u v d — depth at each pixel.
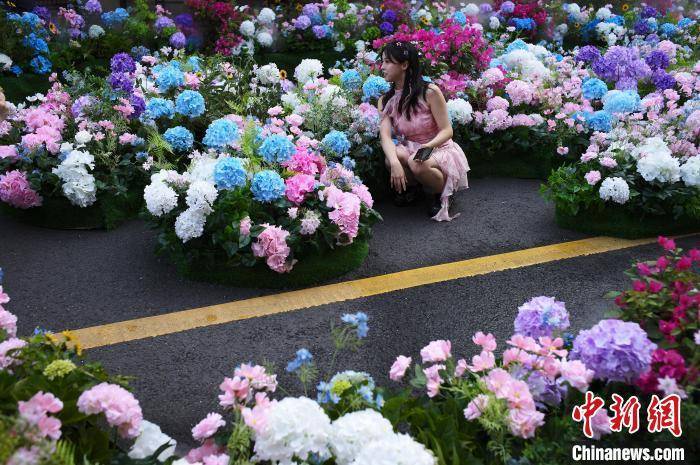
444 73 5.64
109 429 2.26
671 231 4.32
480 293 3.57
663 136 4.90
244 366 2.07
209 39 8.66
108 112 4.71
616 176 4.26
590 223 4.34
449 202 4.88
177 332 3.24
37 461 1.58
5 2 7.85
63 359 2.28
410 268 3.89
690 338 2.27
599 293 3.56
